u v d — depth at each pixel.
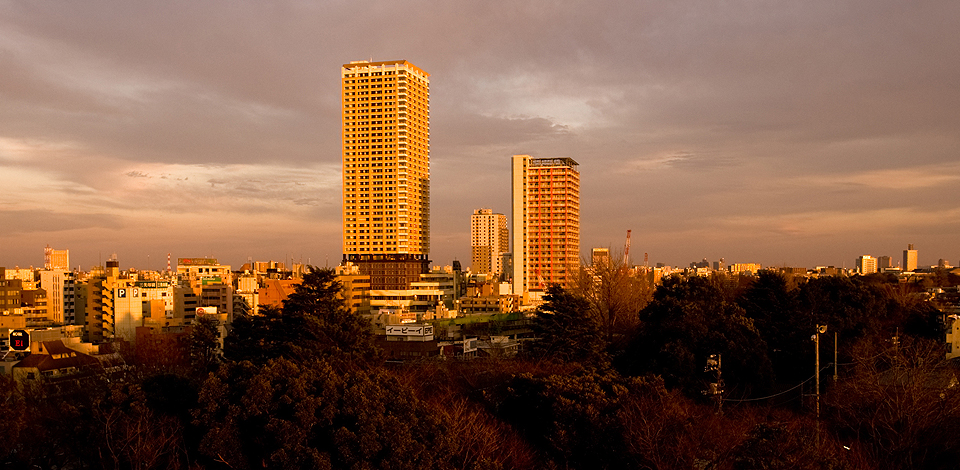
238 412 49.56
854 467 46.28
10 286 188.62
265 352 83.81
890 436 58.22
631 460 55.84
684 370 76.94
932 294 162.50
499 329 158.88
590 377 67.56
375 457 47.69
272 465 46.53
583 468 58.25
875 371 73.69
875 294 109.31
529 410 65.88
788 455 39.94
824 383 86.88
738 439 55.59
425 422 51.75
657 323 88.25
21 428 57.69
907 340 91.19
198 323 125.56
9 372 103.69
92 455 52.31
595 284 129.75
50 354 110.06
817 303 97.81
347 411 49.62
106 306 182.38
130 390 54.72
